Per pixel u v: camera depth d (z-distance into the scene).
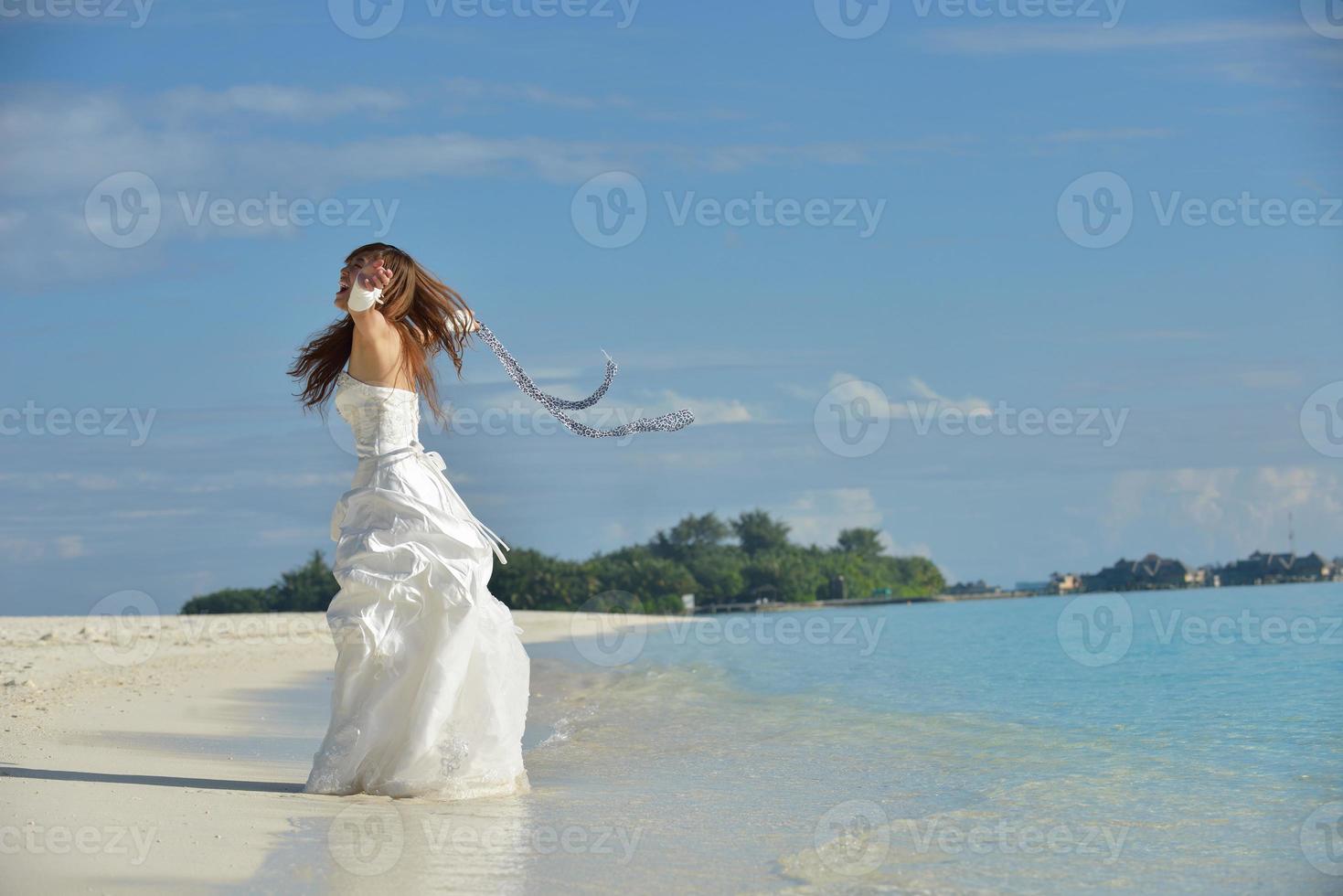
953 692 9.02
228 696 9.02
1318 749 5.82
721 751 6.42
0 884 3.33
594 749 6.62
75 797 4.50
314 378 5.64
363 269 5.20
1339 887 3.46
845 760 5.99
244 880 3.46
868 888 3.51
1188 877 3.61
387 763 4.91
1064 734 6.65
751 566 57.44
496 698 5.07
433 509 5.16
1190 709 7.46
